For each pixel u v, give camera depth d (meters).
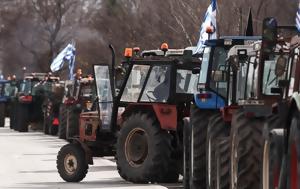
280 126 22.73
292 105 20.25
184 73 40.34
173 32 84.12
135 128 40.00
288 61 22.48
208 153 30.38
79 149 41.19
